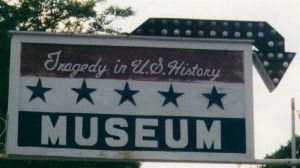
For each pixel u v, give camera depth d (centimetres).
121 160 1347
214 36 1432
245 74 1379
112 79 1363
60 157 1338
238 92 1374
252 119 1366
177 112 1360
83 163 3569
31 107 1346
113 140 1346
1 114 3662
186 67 1373
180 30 1429
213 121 1362
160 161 1350
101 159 1345
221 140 1358
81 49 1368
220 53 1383
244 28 1438
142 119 1355
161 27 1427
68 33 1365
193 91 1369
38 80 1354
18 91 1348
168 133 1355
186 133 1356
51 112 1347
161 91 1366
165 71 1370
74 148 1339
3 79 3869
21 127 1338
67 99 1352
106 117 1352
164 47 1375
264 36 1441
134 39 1372
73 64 1362
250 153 1353
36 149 1334
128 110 1356
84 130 1346
